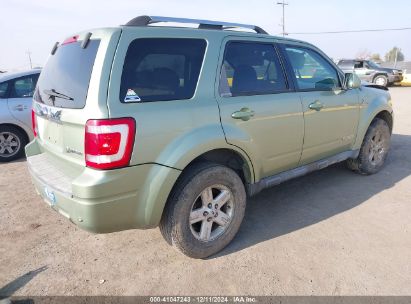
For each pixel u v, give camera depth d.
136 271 2.91
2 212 4.07
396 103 13.03
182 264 2.99
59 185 2.64
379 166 5.03
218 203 3.05
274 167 3.56
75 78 2.61
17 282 2.80
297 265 2.92
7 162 6.21
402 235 3.33
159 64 2.68
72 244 3.35
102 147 2.36
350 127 4.39
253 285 2.70
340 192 4.40
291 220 3.71
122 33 2.53
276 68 3.53
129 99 2.47
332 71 4.20
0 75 6.31
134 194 2.54
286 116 3.48
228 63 3.11
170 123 2.63
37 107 3.20
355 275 2.77
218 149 3.04
